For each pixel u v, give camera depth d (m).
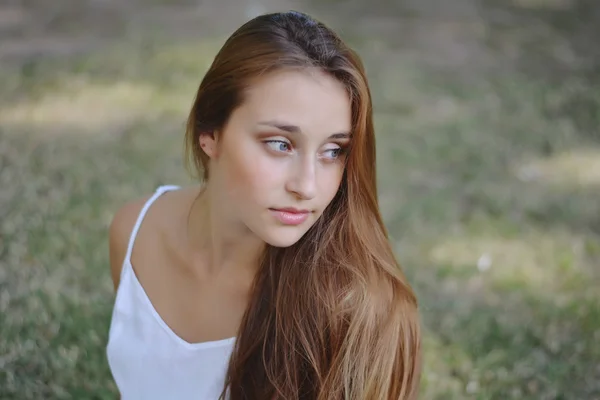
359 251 1.78
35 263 3.33
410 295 1.88
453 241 3.80
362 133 1.60
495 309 3.27
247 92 1.53
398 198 4.20
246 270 1.91
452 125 5.27
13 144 4.54
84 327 2.92
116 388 2.64
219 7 8.27
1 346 2.78
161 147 4.66
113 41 6.75
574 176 4.59
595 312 3.20
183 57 6.38
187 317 2.00
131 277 2.06
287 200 1.57
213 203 1.82
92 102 5.34
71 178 4.12
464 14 8.26
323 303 1.78
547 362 2.91
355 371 1.79
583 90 5.95
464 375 2.83
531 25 7.85
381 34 7.47
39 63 6.01
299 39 1.53
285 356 1.83
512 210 4.13
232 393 1.92
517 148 4.95
